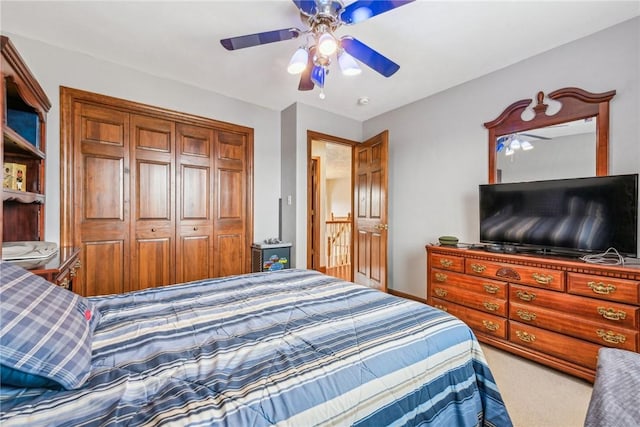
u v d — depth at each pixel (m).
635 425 0.60
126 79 2.65
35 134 2.08
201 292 1.58
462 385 1.09
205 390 0.73
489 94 2.76
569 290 1.88
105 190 2.60
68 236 2.38
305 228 3.57
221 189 3.30
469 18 1.95
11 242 2.02
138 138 2.77
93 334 1.04
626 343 1.66
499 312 2.23
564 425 1.50
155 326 1.13
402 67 2.63
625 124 2.00
